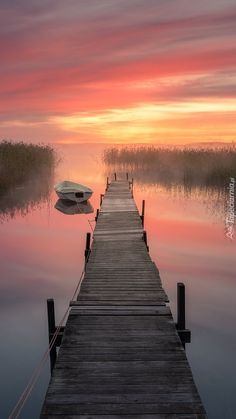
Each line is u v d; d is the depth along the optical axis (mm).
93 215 20703
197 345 7566
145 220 18297
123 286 8719
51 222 18656
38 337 8070
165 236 15547
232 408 5844
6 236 16031
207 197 23953
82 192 23250
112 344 5980
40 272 11922
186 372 5188
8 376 6781
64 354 5668
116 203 19875
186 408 4438
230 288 10273
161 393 4715
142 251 11789
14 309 9359
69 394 4684
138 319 6949
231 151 30469
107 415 4305
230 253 13273
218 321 8406
